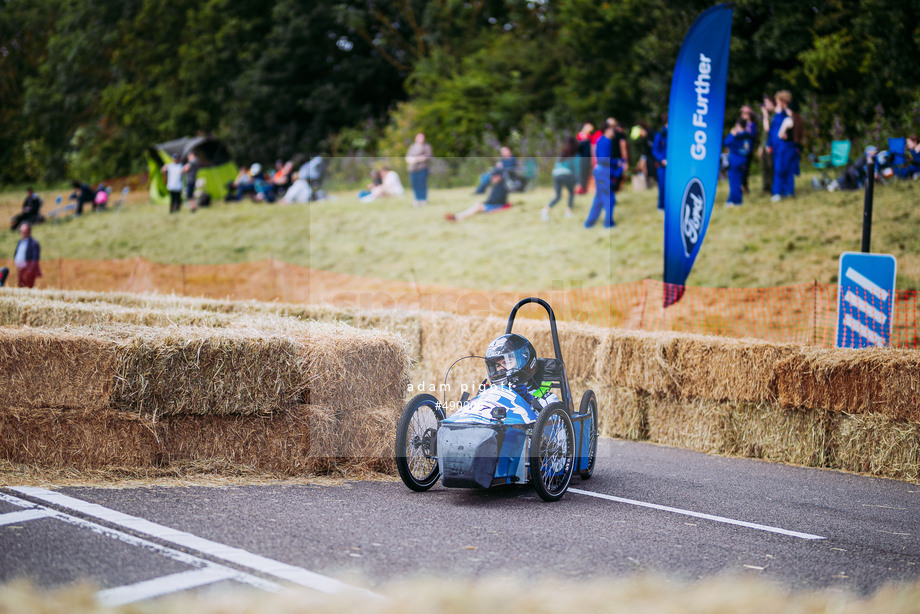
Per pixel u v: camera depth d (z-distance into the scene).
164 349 8.36
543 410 8.21
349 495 8.21
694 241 15.09
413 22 48.53
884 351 10.85
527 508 8.05
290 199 35.47
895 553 7.18
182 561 5.88
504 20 46.16
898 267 19.70
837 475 10.62
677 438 12.30
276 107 50.50
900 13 25.97
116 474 8.23
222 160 40.12
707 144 14.91
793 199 23.84
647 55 31.70
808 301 19.20
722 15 14.70
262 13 53.44
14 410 8.02
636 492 9.12
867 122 26.52
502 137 38.72
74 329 8.70
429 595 5.31
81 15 55.06
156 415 8.39
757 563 6.60
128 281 28.17
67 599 4.98
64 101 56.19
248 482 8.47
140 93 54.25
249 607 5.00
